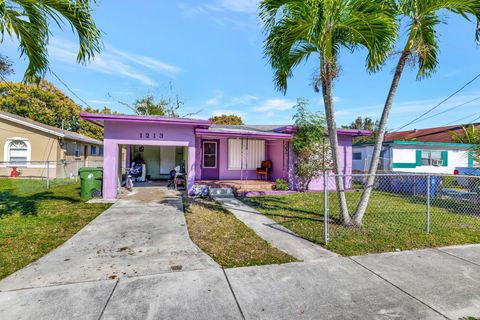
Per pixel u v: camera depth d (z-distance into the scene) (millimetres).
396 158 14219
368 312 2473
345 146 11633
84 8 4020
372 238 4703
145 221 5789
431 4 4789
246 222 5848
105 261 3594
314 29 4609
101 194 8852
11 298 2619
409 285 2998
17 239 4398
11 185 11516
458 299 2709
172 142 9148
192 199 8727
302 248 4203
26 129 14320
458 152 15320
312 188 11203
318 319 2361
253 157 12242
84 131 28594
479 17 4887
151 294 2744
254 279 3115
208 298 2684
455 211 7223
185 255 3857
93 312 2410
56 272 3225
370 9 4820
